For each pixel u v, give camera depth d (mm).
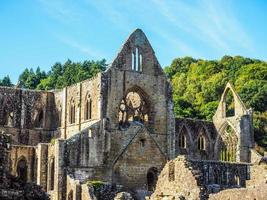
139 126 104312
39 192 50750
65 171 95625
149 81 108438
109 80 104312
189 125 131875
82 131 98938
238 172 100250
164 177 56625
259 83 197250
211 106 181500
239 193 48312
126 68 106500
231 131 129250
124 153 102125
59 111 119688
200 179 52969
